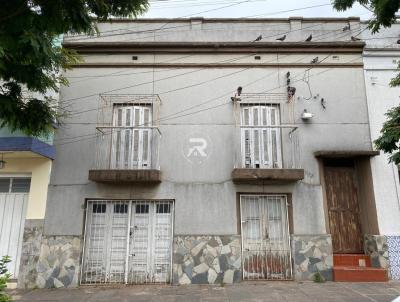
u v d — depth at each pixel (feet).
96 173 25.27
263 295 21.35
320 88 28.43
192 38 29.50
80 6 14.71
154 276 25.44
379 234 25.58
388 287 22.95
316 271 25.17
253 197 26.73
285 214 26.43
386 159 26.76
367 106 28.12
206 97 28.17
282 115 27.89
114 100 28.17
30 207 25.95
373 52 28.99
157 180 25.61
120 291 23.13
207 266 25.14
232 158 26.99
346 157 27.30
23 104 18.22
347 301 19.89
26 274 24.80
